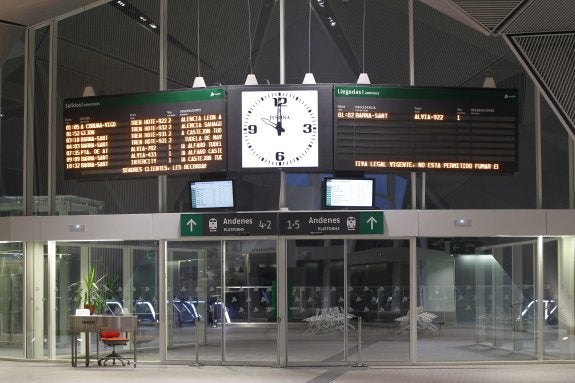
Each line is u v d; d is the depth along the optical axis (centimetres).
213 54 1742
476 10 1162
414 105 1612
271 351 1664
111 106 1662
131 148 1650
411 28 1719
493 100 1616
